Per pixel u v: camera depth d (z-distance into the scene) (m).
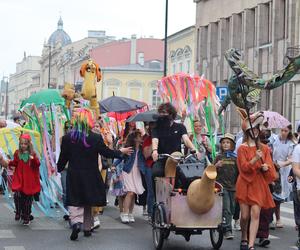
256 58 36.66
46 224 12.67
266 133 12.81
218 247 10.16
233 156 11.34
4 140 14.71
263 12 36.38
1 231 11.77
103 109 17.84
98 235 11.43
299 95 31.62
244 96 11.96
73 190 10.66
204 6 44.69
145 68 82.19
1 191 17.86
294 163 9.95
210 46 43.41
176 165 10.15
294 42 32.41
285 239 11.50
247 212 9.73
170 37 55.38
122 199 13.52
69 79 98.25
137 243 10.66
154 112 13.35
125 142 13.10
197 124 13.72
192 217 9.72
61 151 10.75
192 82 14.98
